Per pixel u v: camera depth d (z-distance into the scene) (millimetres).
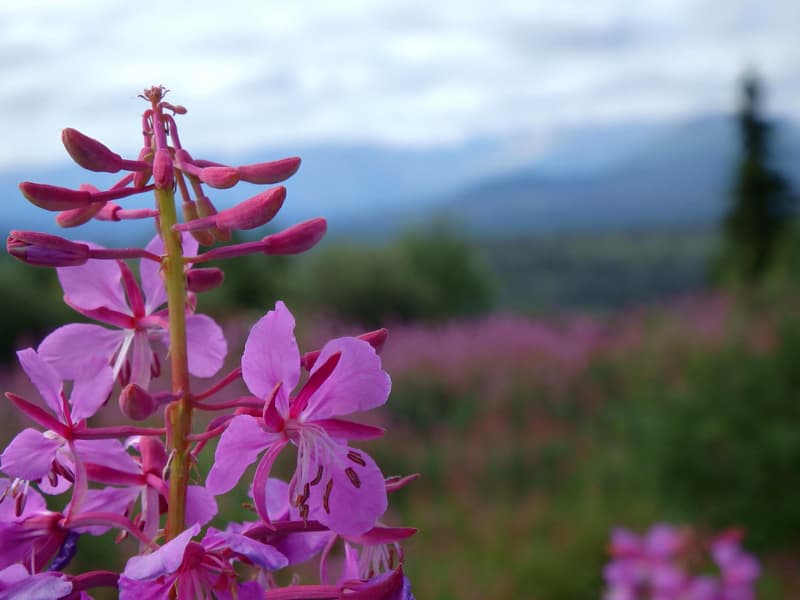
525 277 142375
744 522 12594
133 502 2064
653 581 6727
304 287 32250
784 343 13555
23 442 1872
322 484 1884
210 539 1804
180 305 2012
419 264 39344
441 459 15484
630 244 170375
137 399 1828
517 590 10492
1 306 22562
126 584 1708
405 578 1882
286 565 1729
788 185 50812
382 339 2023
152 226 2242
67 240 1983
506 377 19703
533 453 15773
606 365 20438
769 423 12898
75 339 2135
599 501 12461
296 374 1896
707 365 13742
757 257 50062
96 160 1998
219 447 1830
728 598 6715
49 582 1720
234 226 1977
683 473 12898
